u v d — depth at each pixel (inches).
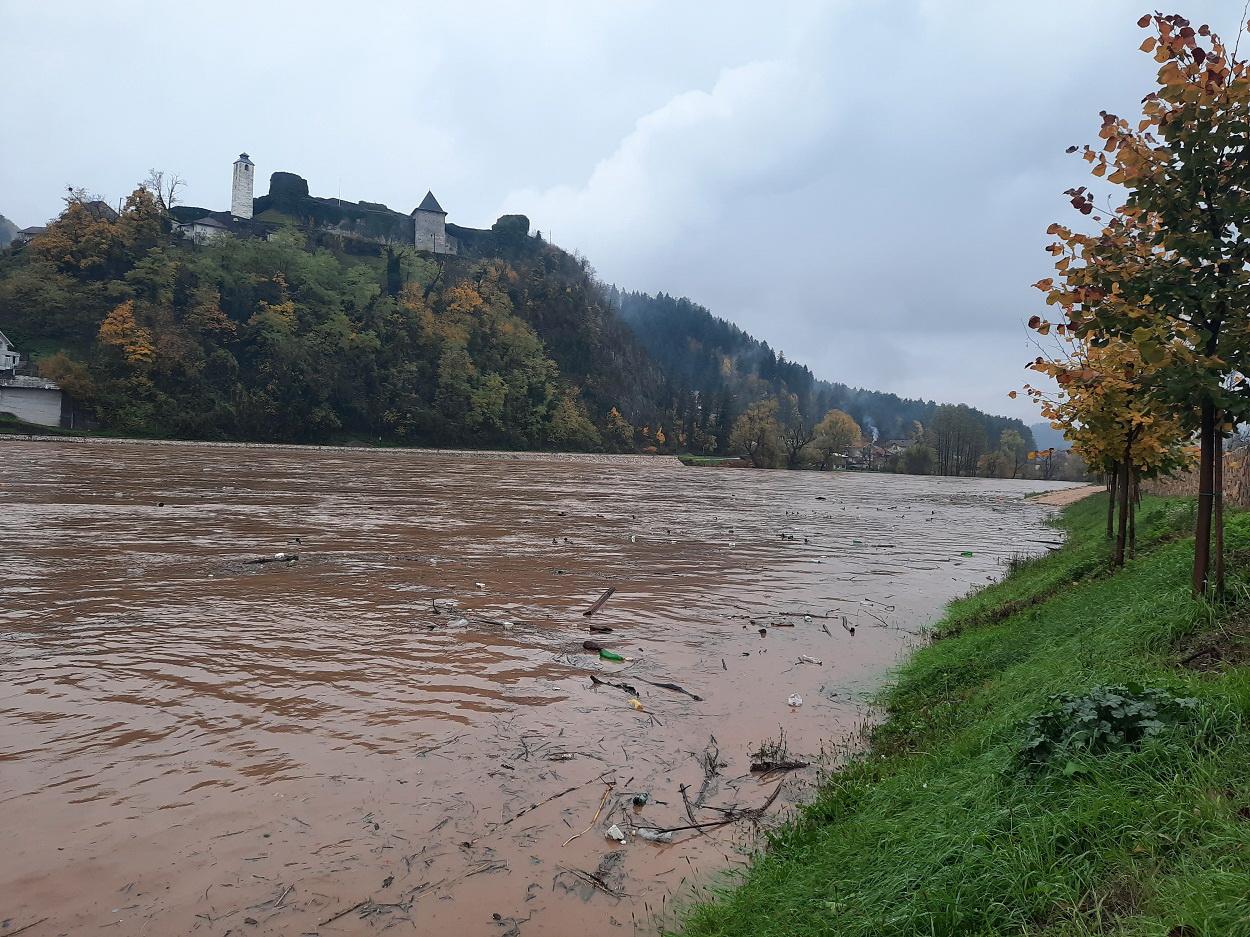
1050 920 138.3
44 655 396.2
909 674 407.8
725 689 386.9
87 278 3986.2
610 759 297.6
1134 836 148.4
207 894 203.2
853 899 171.8
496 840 235.5
